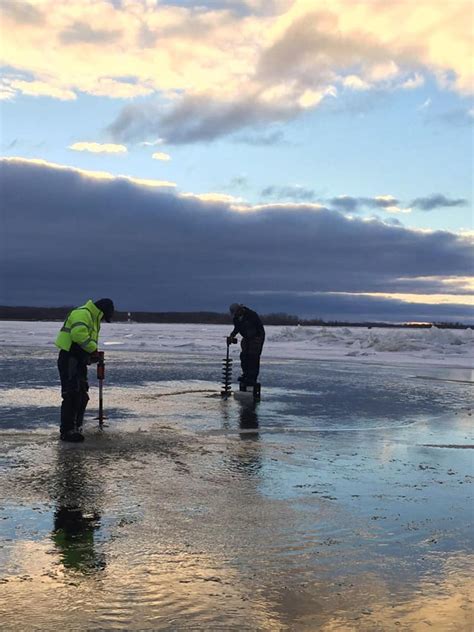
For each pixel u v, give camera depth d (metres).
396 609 3.33
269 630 3.09
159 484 5.77
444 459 7.18
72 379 7.76
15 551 4.05
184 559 3.98
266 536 4.45
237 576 3.73
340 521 4.83
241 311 12.87
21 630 3.04
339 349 31.67
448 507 5.25
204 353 27.25
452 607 3.36
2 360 20.94
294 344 35.62
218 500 5.32
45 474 6.04
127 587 3.54
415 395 13.39
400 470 6.60
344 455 7.30
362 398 12.73
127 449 7.26
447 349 29.97
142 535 4.40
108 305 8.32
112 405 10.91
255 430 8.77
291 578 3.72
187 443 7.71
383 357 26.53
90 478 5.91
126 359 23.14
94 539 4.30
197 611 3.27
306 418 10.02
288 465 6.70
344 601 3.42
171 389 13.57
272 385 15.02
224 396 12.51
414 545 4.32
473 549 4.26
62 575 3.68
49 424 8.79
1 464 6.43
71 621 3.13
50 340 37.31
